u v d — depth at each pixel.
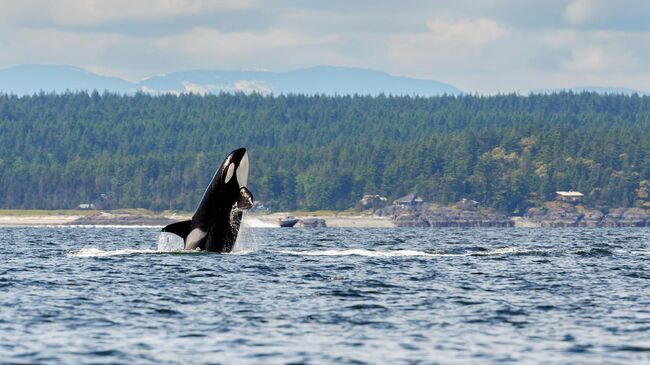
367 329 103.75
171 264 164.62
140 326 104.62
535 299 127.12
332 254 199.88
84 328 103.38
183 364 87.69
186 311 114.50
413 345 95.81
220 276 148.75
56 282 141.25
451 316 112.31
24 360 88.31
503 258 194.62
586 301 125.38
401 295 129.50
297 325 105.69
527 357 91.06
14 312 112.62
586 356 91.50
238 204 166.88
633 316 113.19
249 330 102.75
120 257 184.12
